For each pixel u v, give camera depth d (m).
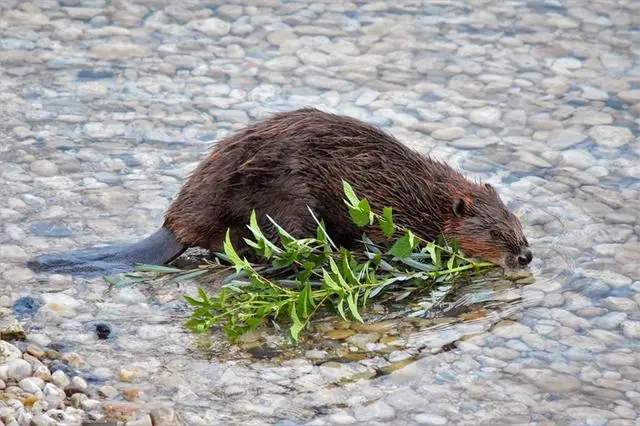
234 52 17.14
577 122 15.35
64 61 16.55
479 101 15.90
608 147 14.73
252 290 11.27
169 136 14.58
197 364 10.24
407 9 18.83
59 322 10.80
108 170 13.72
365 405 9.68
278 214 12.09
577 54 17.38
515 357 10.50
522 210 13.21
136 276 11.70
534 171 14.09
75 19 17.98
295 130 12.26
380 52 17.30
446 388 9.98
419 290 11.76
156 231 12.54
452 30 18.09
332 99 15.78
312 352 10.50
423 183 12.53
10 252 11.98
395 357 10.44
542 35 17.95
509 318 11.19
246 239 11.18
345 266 11.14
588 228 12.89
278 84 16.17
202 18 18.22
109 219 12.73
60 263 11.70
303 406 9.65
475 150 14.54
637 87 16.41
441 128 15.09
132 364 10.20
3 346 10.05
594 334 10.92
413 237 11.59
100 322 10.85
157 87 15.91
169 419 9.28
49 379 9.78
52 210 12.82
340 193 12.26
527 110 15.68
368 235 12.40
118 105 15.34
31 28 17.58
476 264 12.21
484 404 9.75
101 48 17.02
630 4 19.06
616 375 10.23
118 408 9.44
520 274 12.09
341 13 18.62
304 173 12.13
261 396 9.77
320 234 11.42
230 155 12.14
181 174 13.70
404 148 12.69
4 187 13.20
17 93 15.52
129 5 18.61
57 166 13.72
